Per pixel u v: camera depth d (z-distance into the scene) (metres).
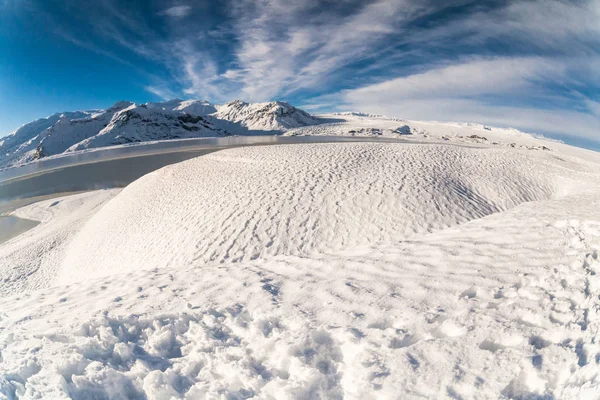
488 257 5.65
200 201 12.58
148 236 11.30
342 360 3.28
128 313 4.71
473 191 12.44
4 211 24.67
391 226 9.67
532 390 2.61
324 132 138.00
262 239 9.60
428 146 19.44
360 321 3.93
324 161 15.27
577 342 2.97
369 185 11.98
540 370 2.71
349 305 4.43
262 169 15.04
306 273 6.20
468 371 2.79
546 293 3.95
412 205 10.63
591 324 3.19
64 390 2.89
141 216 13.14
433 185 12.10
